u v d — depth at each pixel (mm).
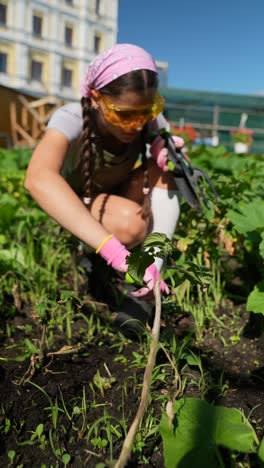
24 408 1323
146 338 1717
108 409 1327
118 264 1446
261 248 1577
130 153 1958
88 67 1674
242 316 1935
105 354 1638
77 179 2012
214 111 19297
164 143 1856
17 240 2727
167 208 1874
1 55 33750
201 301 1889
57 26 35312
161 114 2041
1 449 1186
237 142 10844
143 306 1726
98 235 1473
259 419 1276
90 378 1487
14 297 1957
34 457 1167
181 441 1018
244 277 2305
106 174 1999
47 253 2434
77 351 1648
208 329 1826
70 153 1863
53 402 1354
